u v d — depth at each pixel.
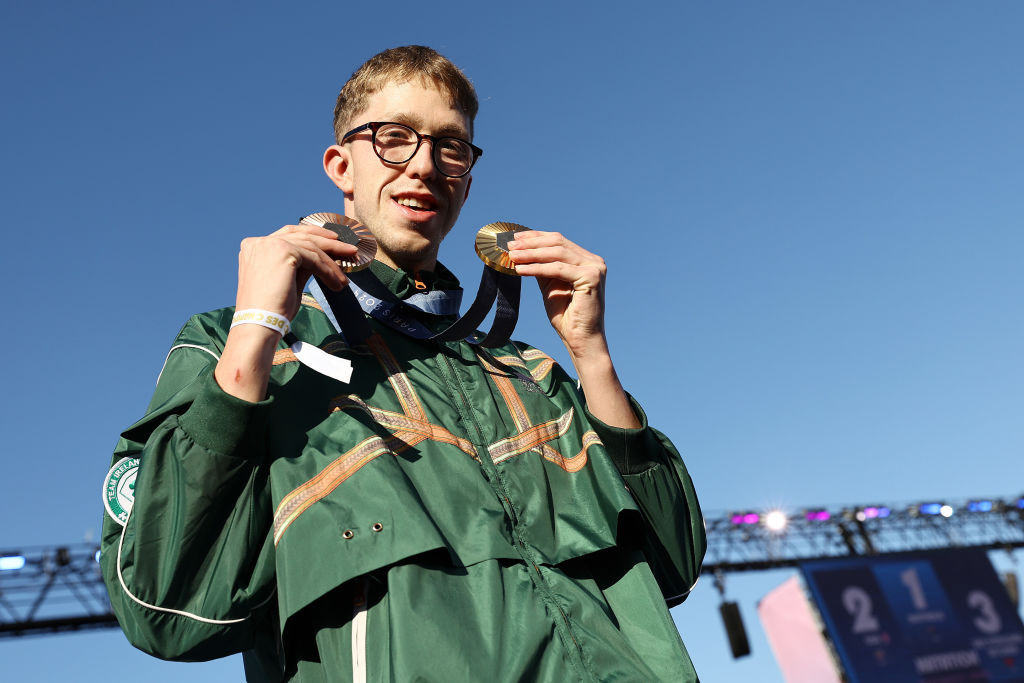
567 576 1.56
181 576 1.36
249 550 1.42
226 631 1.40
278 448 1.49
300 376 1.61
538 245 1.89
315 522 1.39
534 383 1.97
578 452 1.81
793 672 20.67
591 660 1.42
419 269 2.02
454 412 1.72
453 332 1.83
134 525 1.39
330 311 1.79
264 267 1.52
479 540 1.48
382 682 1.28
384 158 1.92
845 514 21.98
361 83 2.04
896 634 20.16
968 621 20.72
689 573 1.87
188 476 1.39
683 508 1.92
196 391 1.52
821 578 20.53
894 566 21.11
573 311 1.90
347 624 1.39
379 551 1.35
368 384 1.67
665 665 1.55
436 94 1.99
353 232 1.71
